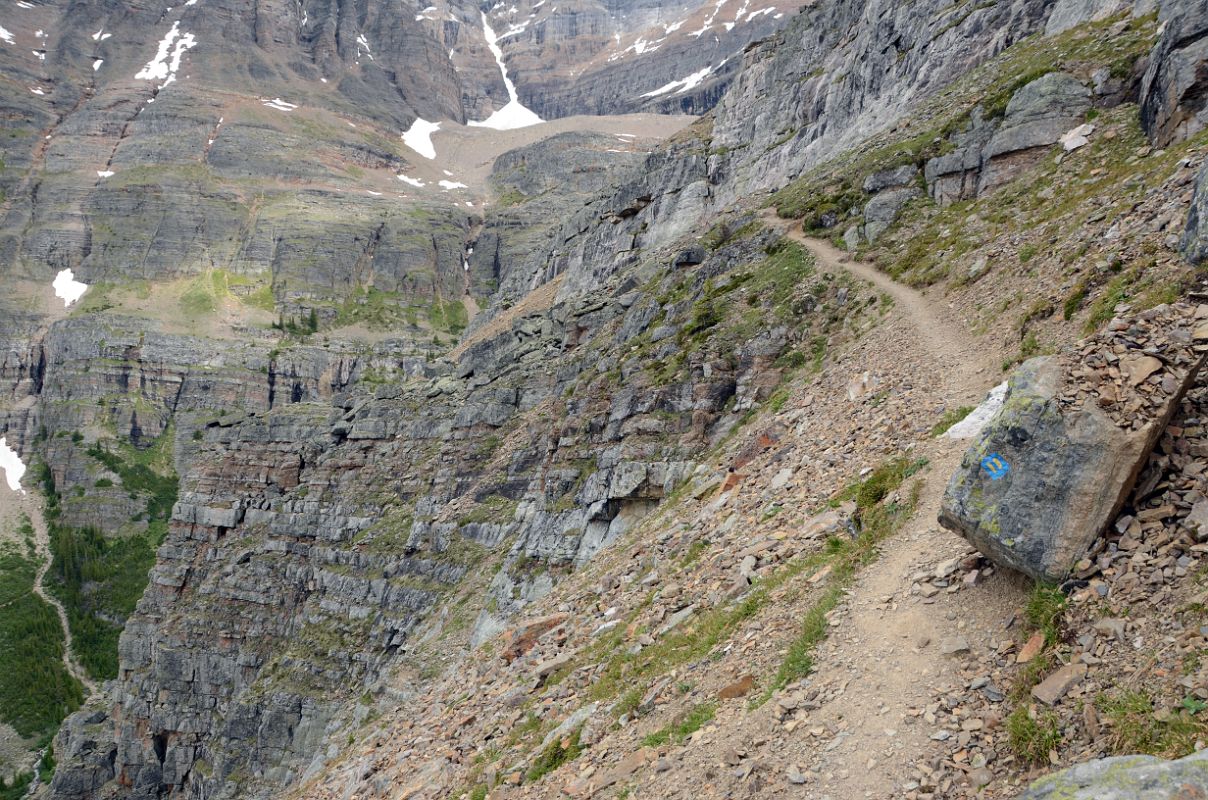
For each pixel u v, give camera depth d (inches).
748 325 1638.8
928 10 2479.1
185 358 7800.2
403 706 1536.7
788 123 3169.3
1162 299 573.3
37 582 5954.7
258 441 3590.1
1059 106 1486.2
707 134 3769.7
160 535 6496.1
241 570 3134.8
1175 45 1205.7
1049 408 468.1
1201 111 1106.1
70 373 7716.5
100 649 5270.7
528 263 4753.9
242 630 2965.1
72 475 6963.6
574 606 1175.0
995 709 422.9
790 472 967.0
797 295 1626.5
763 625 636.1
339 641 2464.3
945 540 575.8
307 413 3609.7
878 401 968.3
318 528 2997.0
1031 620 449.7
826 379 1213.7
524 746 765.3
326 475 3186.5
